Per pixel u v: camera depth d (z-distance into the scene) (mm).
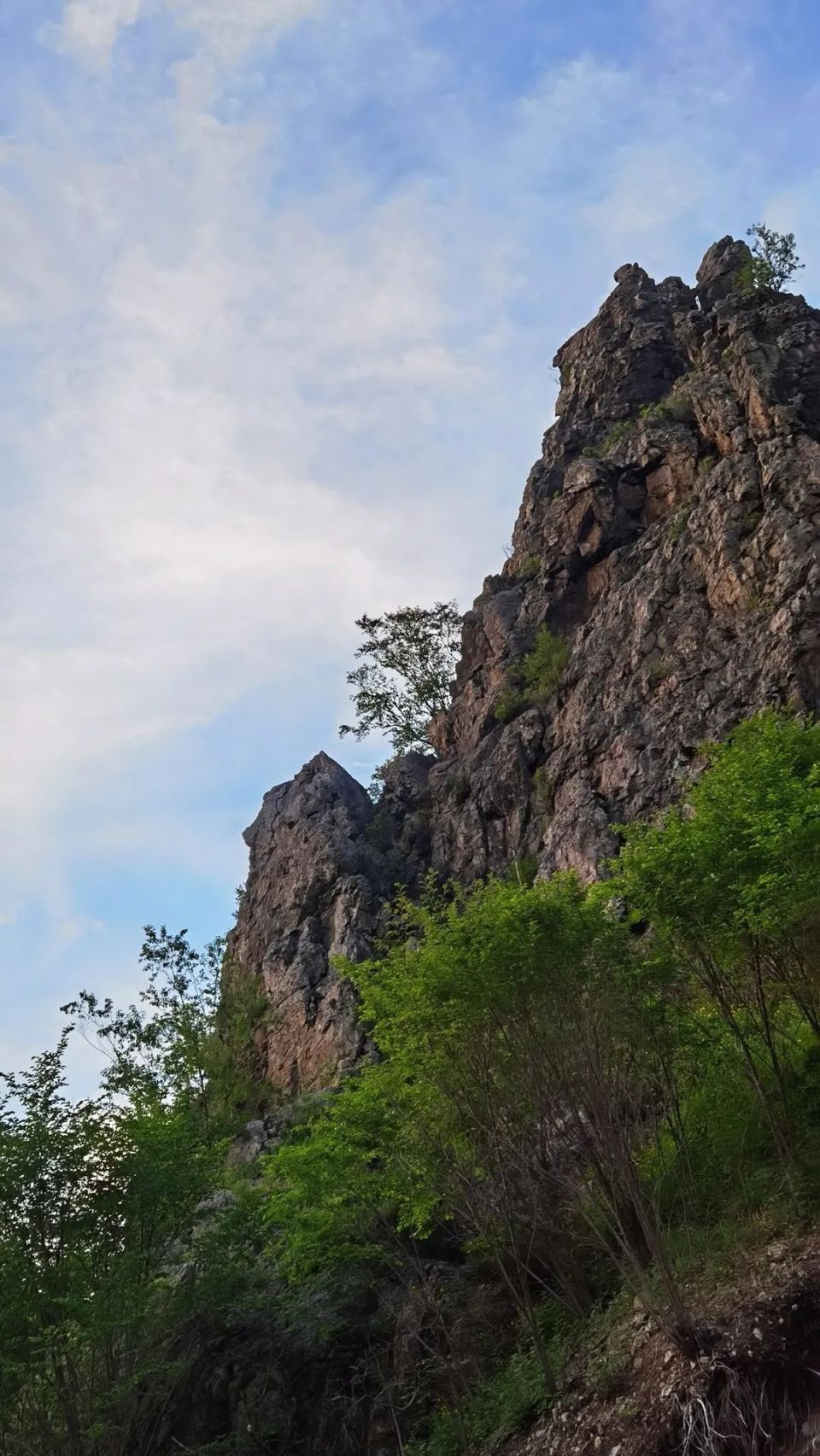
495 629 58438
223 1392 22688
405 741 72500
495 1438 17188
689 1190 18797
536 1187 18484
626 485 53250
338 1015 44656
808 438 43625
